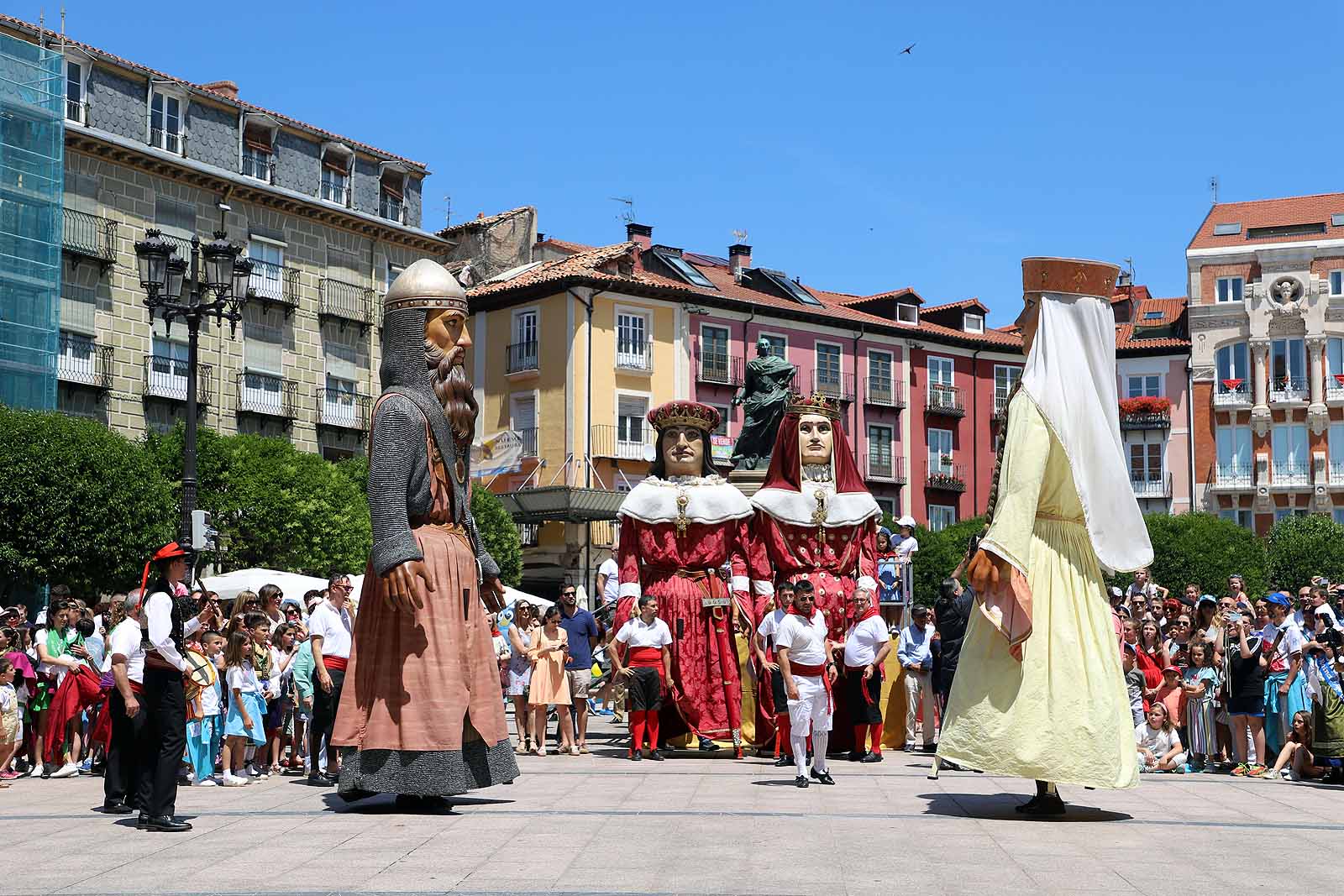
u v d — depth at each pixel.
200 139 40.41
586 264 49.19
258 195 41.31
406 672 9.34
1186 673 14.60
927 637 16.27
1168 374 62.78
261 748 13.74
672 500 15.57
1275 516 60.97
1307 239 61.84
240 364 40.94
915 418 57.25
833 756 15.05
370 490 9.34
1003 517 9.00
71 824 9.16
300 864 7.04
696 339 50.84
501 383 50.28
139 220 38.59
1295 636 13.68
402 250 46.38
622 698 21.52
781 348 53.22
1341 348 60.66
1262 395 61.16
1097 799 10.66
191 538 18.19
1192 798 10.88
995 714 8.95
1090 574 9.32
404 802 9.52
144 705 8.82
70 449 29.73
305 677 12.67
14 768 14.41
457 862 7.06
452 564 9.57
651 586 15.59
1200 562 53.34
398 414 9.45
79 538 29.48
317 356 43.25
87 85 37.66
